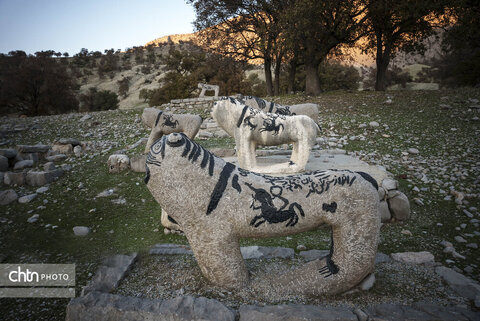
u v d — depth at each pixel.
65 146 7.57
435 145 6.85
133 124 10.46
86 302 2.17
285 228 2.34
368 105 10.73
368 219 2.29
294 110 5.73
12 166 6.52
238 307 2.21
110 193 5.24
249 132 4.61
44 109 9.65
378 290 2.45
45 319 2.34
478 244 3.55
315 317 2.00
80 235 3.73
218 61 16.89
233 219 2.32
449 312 2.09
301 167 4.65
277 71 16.92
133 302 2.17
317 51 13.65
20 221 4.06
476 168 5.51
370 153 6.57
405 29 13.07
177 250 3.16
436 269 2.80
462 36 11.95
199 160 2.34
